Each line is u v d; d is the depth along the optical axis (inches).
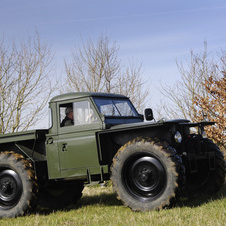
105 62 602.5
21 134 267.0
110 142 257.3
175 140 236.7
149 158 229.8
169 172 220.7
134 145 231.8
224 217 189.9
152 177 229.0
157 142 227.8
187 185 274.8
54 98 265.0
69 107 259.1
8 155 265.6
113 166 237.0
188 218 195.9
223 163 267.0
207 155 260.1
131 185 235.3
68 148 253.6
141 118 291.9
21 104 535.2
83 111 254.2
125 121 270.4
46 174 266.5
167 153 222.7
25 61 548.1
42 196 295.1
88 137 247.4
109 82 603.2
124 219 210.5
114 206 265.9
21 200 257.6
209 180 268.8
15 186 263.6
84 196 333.1
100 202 289.9
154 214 211.5
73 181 269.7
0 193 269.0
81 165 249.3
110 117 257.0
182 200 263.1
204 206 225.6
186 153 246.1
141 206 227.6
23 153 283.6
